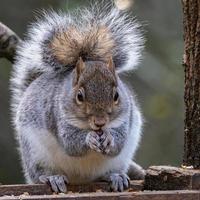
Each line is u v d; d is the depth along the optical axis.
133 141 11.80
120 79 12.04
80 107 11.06
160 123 20.47
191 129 11.05
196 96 11.00
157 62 20.86
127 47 12.35
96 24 12.39
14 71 13.52
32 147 11.77
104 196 9.69
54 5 20.19
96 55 12.13
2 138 20.83
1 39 13.20
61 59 12.09
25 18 20.91
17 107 12.63
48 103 11.60
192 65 11.02
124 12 12.71
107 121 10.92
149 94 20.69
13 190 10.59
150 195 9.67
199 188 10.24
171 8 21.52
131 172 12.67
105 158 11.45
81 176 11.74
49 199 9.65
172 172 10.47
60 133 11.39
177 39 21.16
